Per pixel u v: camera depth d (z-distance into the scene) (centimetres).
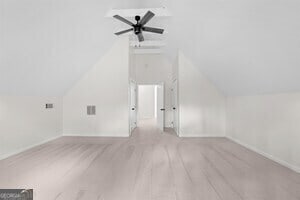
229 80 415
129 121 543
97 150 381
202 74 525
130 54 567
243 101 427
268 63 250
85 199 193
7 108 340
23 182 231
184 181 236
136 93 720
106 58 534
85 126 541
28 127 396
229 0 225
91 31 380
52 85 442
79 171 268
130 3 335
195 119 528
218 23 281
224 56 342
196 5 282
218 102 527
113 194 204
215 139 491
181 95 527
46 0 243
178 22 375
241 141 437
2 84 304
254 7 201
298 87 253
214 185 226
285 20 179
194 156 341
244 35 247
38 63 324
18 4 222
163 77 717
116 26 407
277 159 311
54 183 229
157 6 346
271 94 327
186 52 493
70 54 390
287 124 288
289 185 226
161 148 398
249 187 221
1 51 245
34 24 254
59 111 529
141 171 268
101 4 314
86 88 539
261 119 358
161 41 555
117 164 297
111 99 534
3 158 328
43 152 367
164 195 202
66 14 290
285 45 200
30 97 405
